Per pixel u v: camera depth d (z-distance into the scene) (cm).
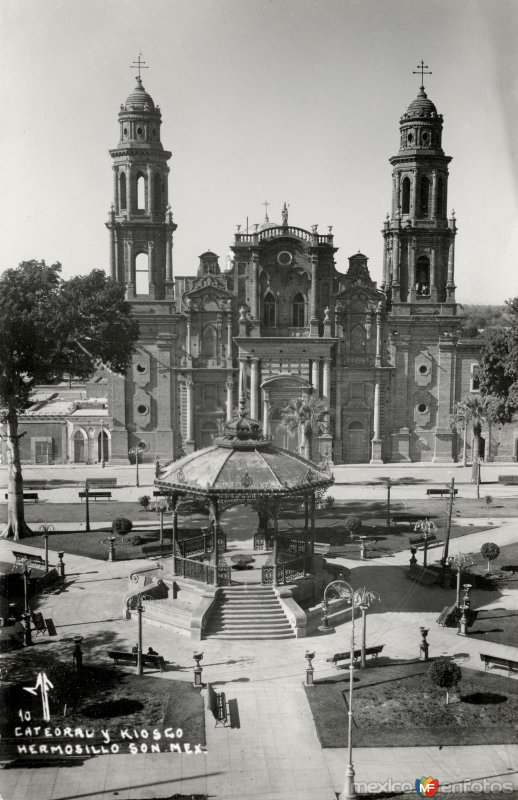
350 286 6862
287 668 2730
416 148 6806
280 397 6844
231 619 3100
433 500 5538
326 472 3691
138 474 6381
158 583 3400
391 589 3594
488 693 2498
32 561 3834
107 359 5078
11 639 2973
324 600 3138
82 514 5162
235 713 2384
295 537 4441
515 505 5384
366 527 4756
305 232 6812
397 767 2091
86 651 2867
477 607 3353
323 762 2122
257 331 6806
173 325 6825
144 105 6669
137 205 6788
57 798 1958
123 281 6800
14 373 4522
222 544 3897
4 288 4394
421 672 2670
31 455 7056
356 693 2511
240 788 2003
